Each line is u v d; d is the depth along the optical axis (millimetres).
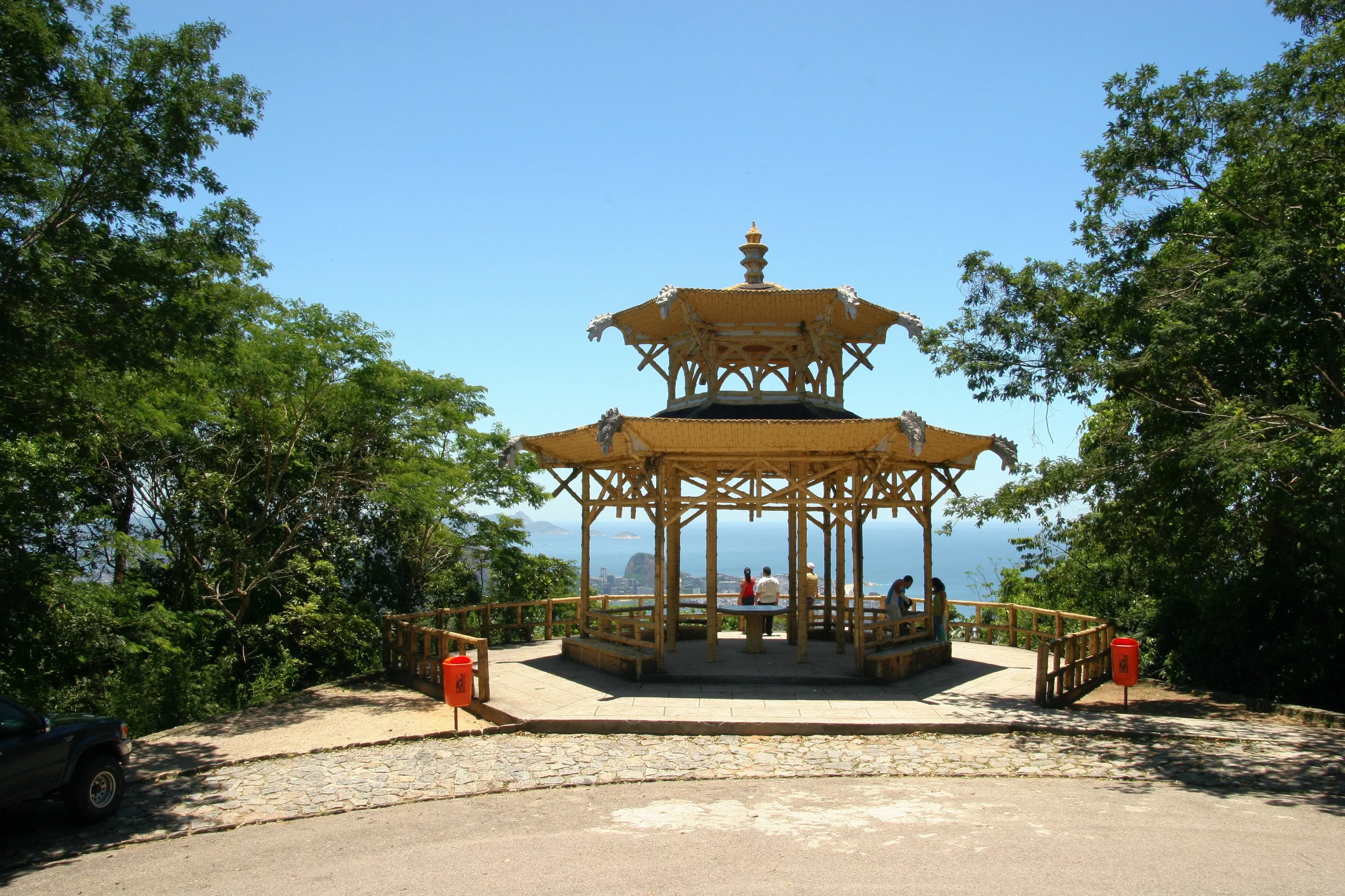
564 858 7375
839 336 16375
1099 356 14547
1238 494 13766
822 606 19203
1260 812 8523
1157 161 13711
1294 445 11156
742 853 7434
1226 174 14148
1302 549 14633
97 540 15836
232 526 18734
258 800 9172
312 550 19391
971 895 6457
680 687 13875
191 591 18031
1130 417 15133
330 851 7695
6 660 12031
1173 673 16406
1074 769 10078
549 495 24516
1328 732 12000
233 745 11234
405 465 18312
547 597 24594
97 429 15141
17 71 9836
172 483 18234
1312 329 13664
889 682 14375
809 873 6949
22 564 11031
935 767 10156
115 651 13406
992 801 8906
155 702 13914
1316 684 13984
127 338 10312
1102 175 14227
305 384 17188
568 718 11836
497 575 24312
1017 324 13820
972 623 19812
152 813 8812
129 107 10789
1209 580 14836
